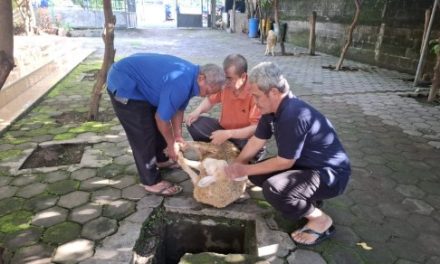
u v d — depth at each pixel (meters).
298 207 2.42
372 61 10.12
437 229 2.73
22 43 9.72
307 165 2.42
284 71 9.02
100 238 2.52
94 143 4.16
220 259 2.30
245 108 3.04
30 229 2.60
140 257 2.43
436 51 6.30
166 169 3.53
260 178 2.74
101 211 2.82
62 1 19.34
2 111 5.07
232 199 2.84
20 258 2.32
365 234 2.64
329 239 2.57
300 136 2.22
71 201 2.96
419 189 3.30
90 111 4.91
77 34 16.69
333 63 10.41
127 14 21.08
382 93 6.89
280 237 2.54
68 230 2.59
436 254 2.46
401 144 4.36
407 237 2.63
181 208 2.85
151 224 2.75
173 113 2.62
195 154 3.86
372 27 9.98
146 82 2.65
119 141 4.20
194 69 2.63
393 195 3.19
